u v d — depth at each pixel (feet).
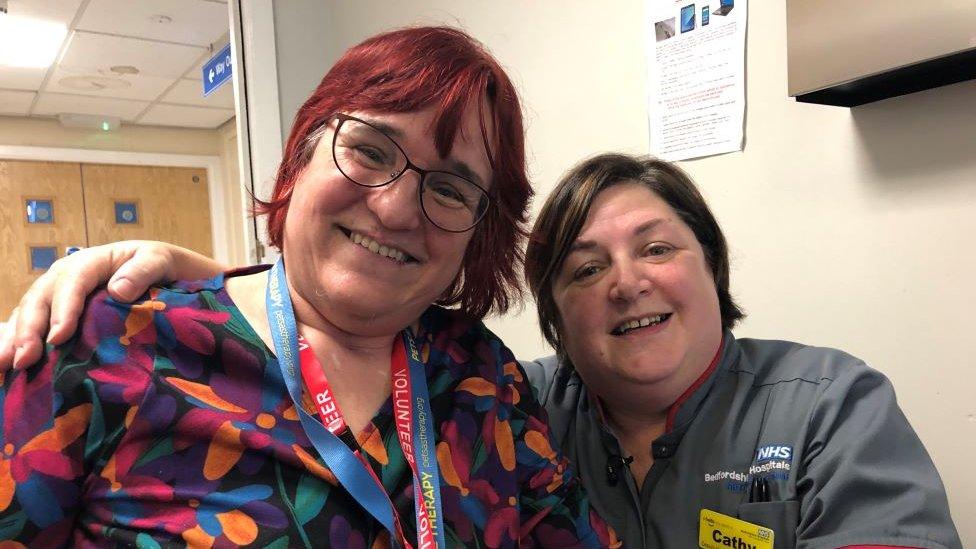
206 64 12.32
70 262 2.52
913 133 3.73
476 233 3.07
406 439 2.63
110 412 2.23
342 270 2.59
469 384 2.97
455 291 3.28
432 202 2.62
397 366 2.85
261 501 2.24
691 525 3.09
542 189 6.22
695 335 3.19
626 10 5.28
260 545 2.15
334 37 8.95
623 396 3.36
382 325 2.76
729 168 4.67
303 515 2.26
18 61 13.23
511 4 6.42
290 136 2.81
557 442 3.54
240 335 2.52
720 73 4.64
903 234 3.80
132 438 2.24
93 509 2.23
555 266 3.46
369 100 2.53
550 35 6.00
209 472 2.27
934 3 3.18
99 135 18.63
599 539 3.10
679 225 3.31
